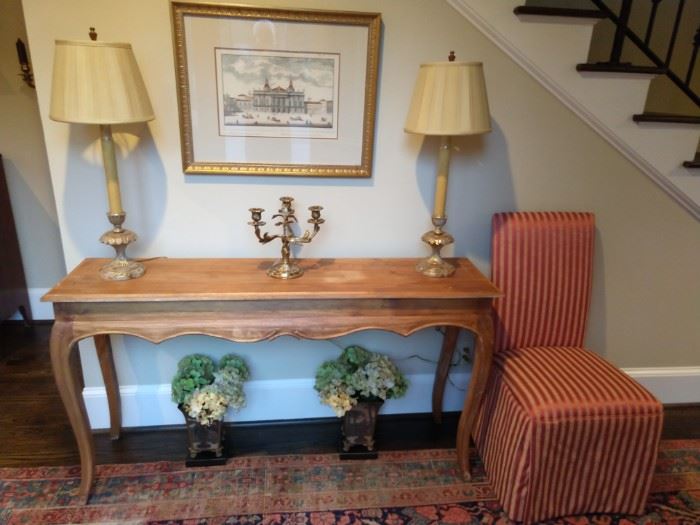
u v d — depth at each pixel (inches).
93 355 77.5
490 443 71.9
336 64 66.9
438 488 72.0
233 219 73.2
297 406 84.6
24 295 110.4
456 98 58.7
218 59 64.7
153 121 67.0
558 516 67.3
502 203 77.6
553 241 73.5
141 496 68.4
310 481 72.3
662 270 84.7
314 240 76.0
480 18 66.8
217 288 60.6
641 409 62.6
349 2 65.2
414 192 75.4
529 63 69.4
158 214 71.6
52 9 61.1
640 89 72.1
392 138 72.1
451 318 64.6
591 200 79.0
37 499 67.3
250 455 76.9
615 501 67.4
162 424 82.5
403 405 87.4
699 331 90.1
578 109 72.8
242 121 68.0
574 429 61.8
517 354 73.6
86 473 66.7
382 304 62.7
